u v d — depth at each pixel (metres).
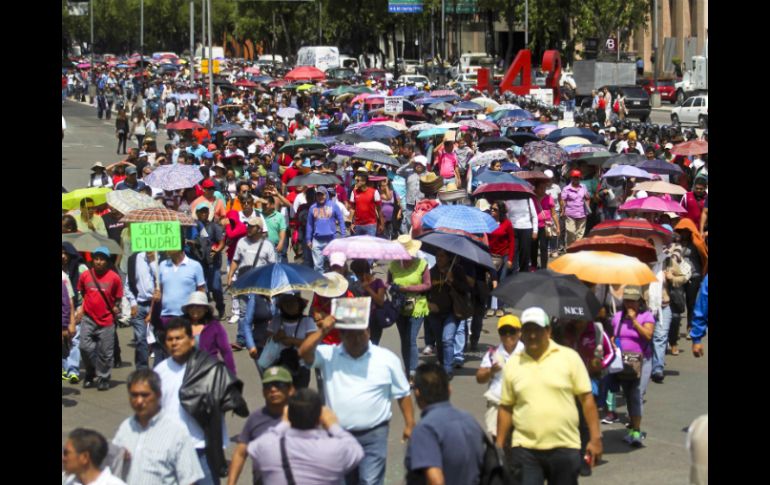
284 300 12.99
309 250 25.56
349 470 9.35
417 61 140.62
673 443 14.62
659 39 108.81
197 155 36.75
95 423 15.47
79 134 73.44
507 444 10.84
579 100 87.94
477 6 105.81
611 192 28.97
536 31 103.69
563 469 10.46
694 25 105.25
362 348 10.95
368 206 26.05
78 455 8.80
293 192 30.03
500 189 23.08
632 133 35.16
